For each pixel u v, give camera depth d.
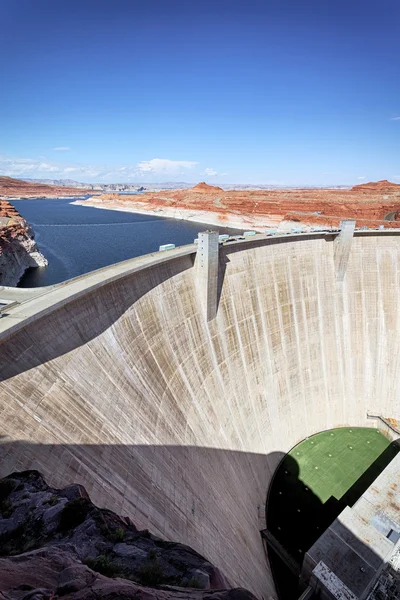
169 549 14.95
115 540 13.98
